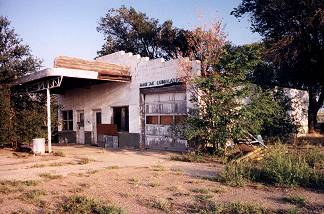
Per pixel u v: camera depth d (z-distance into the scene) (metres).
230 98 14.96
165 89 18.84
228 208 7.09
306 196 8.16
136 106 20.80
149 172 11.94
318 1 20.78
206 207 7.38
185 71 17.22
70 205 7.62
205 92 15.86
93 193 8.85
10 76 20.67
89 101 25.00
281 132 20.69
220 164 13.65
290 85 27.91
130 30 42.12
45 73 17.84
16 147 20.59
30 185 9.95
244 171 10.52
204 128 15.62
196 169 12.49
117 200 8.12
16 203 8.04
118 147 21.80
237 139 15.12
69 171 12.44
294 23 23.00
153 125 19.95
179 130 16.55
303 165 9.99
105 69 20.12
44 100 22.50
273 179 9.67
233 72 15.49
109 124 22.97
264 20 24.52
